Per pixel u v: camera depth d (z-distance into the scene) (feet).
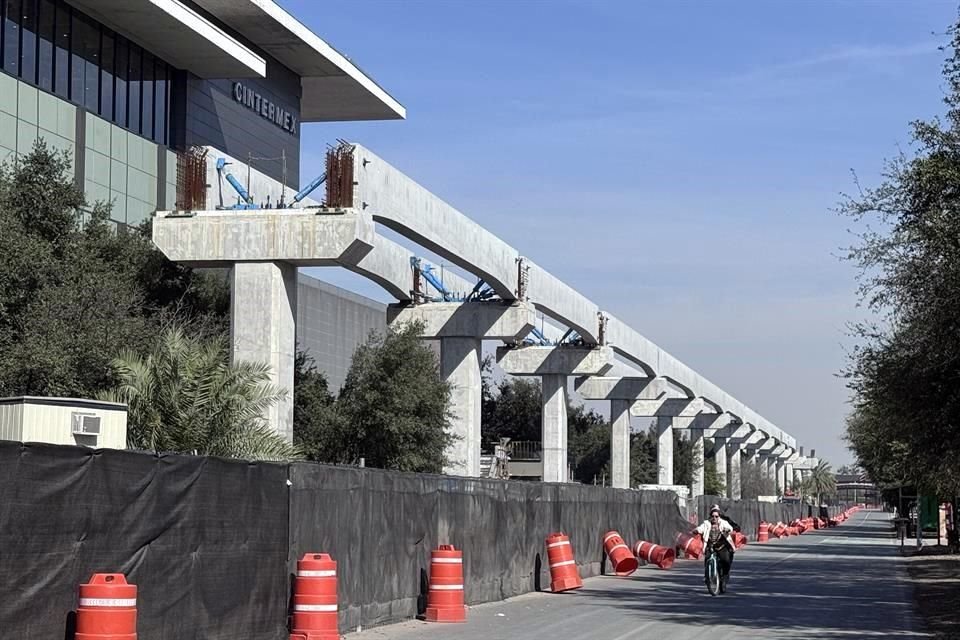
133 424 83.30
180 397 84.02
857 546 231.71
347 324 253.44
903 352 100.12
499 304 164.96
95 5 144.15
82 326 94.63
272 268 103.86
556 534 104.78
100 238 123.13
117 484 46.19
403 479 74.79
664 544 160.56
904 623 79.87
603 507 129.59
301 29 172.86
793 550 207.31
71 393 90.79
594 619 77.66
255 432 87.15
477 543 88.22
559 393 223.92
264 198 112.06
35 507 41.70
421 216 129.70
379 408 147.95
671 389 320.09
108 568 45.52
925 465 109.09
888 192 91.76
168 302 127.44
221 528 53.72
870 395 105.09
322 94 198.08
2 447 40.29
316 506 62.80
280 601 58.90
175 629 49.80
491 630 69.62
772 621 79.00
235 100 175.42
